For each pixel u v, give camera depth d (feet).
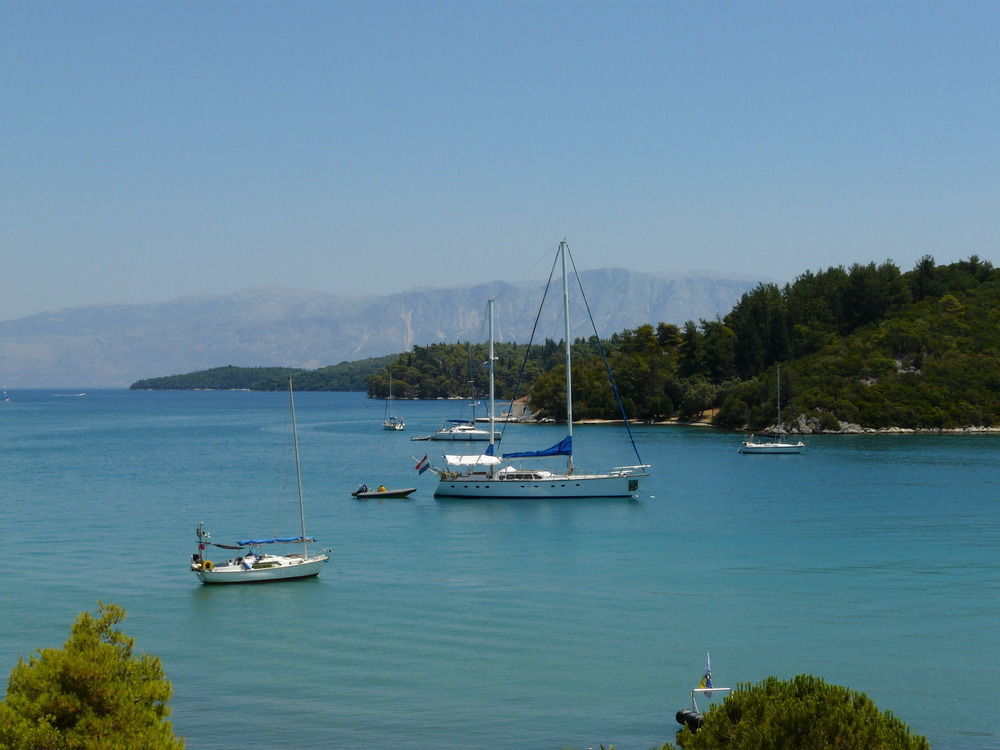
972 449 583.17
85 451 634.43
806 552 262.88
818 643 179.63
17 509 348.38
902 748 74.49
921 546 271.28
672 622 193.77
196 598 212.64
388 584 225.76
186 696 154.10
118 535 291.38
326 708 149.07
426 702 151.23
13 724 82.48
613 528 303.27
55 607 204.33
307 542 266.36
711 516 327.26
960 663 168.35
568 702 151.33
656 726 142.41
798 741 76.02
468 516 328.70
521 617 197.47
